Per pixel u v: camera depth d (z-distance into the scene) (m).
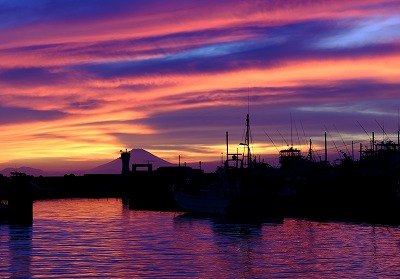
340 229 82.19
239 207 105.44
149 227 86.62
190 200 114.31
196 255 59.00
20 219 87.06
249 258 57.09
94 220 98.19
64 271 50.44
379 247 64.19
